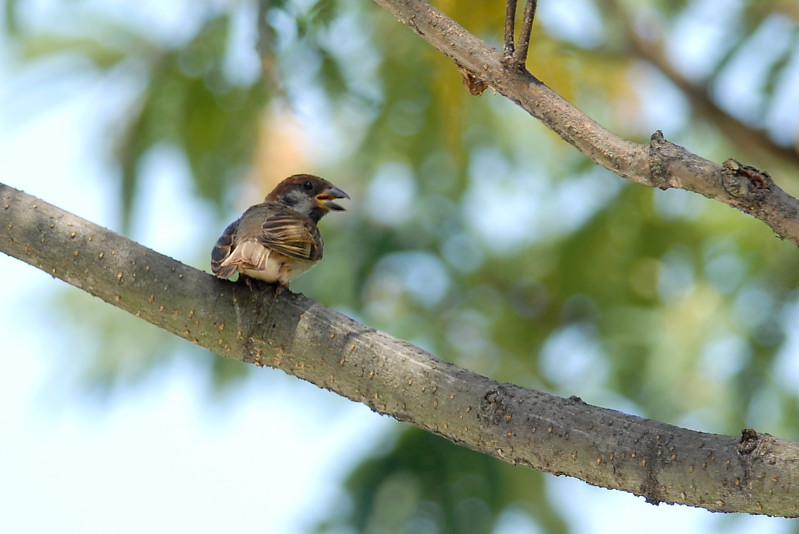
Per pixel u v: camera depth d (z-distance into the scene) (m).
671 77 12.91
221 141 11.46
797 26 11.76
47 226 6.89
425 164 12.96
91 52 11.70
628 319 12.99
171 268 6.87
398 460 10.98
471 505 10.79
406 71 12.07
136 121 11.38
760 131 12.55
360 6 11.94
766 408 11.72
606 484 5.75
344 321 6.61
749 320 12.15
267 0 9.75
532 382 13.63
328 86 10.63
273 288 6.79
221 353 6.83
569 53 9.41
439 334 13.77
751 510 5.35
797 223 5.36
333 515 10.85
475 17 9.23
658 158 5.69
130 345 12.85
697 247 12.78
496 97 13.87
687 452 5.50
